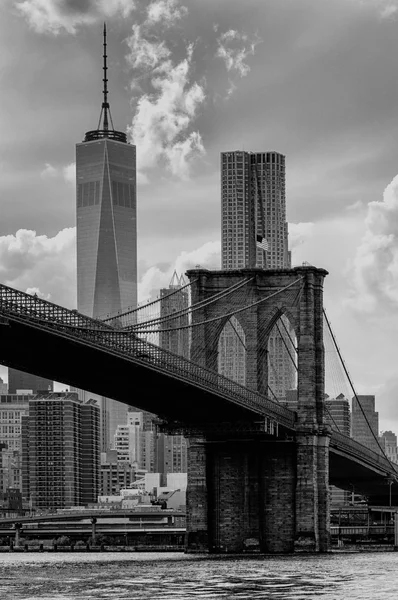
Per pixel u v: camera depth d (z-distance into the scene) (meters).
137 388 195.75
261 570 172.62
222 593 137.12
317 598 132.00
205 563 191.75
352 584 147.75
